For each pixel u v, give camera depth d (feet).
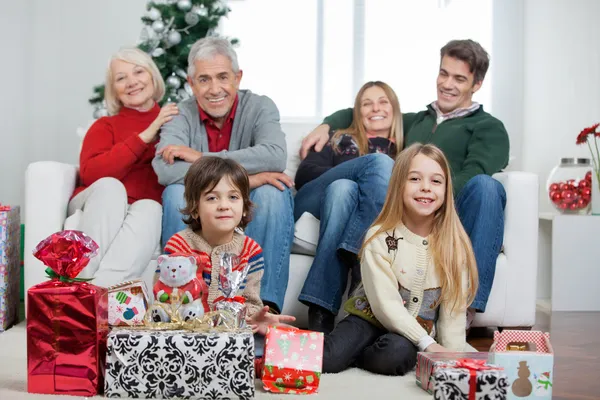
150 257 8.18
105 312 5.61
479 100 14.83
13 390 5.46
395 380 6.19
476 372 4.78
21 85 15.84
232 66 8.67
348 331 6.59
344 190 7.61
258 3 15.43
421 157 6.63
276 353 5.66
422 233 6.74
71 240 5.38
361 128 9.46
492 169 8.96
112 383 5.27
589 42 12.93
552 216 11.52
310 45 15.39
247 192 6.48
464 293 6.67
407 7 15.07
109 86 9.61
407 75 15.12
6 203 15.69
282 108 15.46
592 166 12.69
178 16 12.00
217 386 5.28
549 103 13.83
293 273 8.12
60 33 16.07
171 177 8.15
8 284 8.59
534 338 5.73
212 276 6.31
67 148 16.07
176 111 8.85
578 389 6.08
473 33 14.83
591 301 11.43
